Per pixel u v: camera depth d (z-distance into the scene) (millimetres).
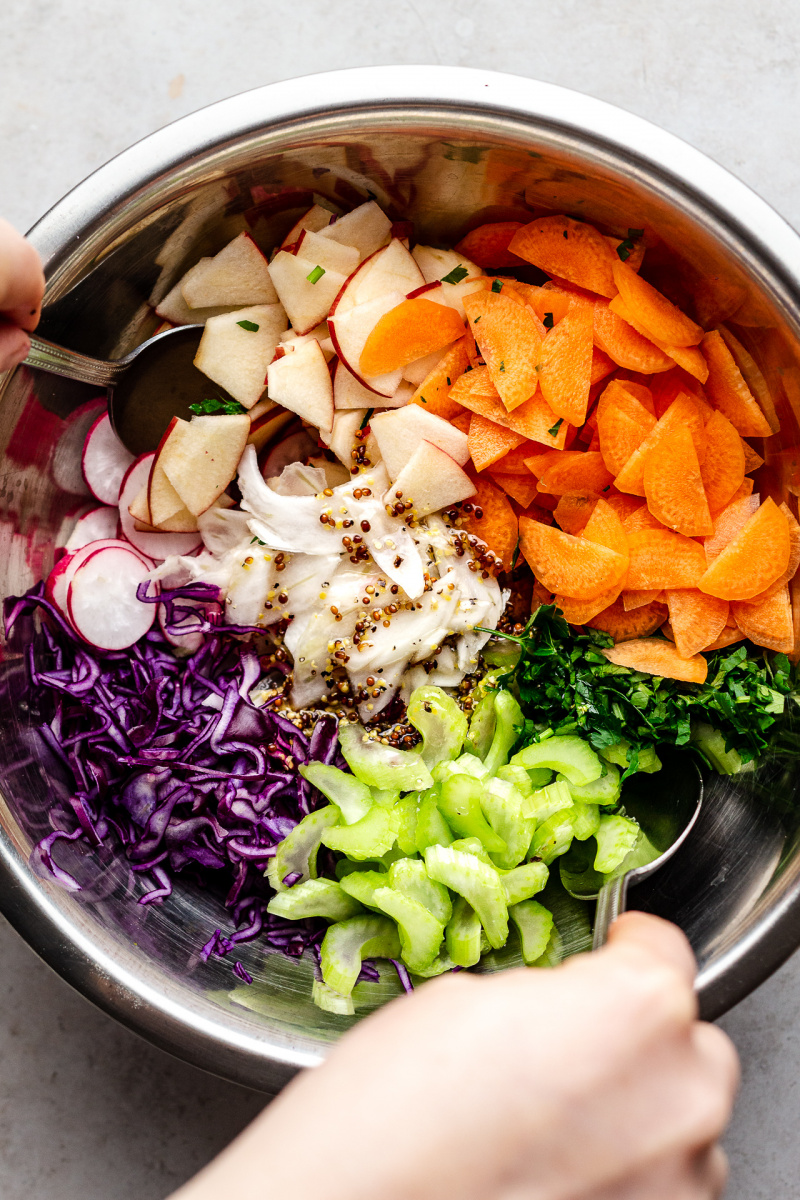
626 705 505
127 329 510
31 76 547
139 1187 530
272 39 545
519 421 505
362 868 510
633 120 470
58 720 520
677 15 542
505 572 527
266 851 509
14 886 471
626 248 501
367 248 516
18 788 493
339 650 521
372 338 503
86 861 504
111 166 473
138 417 521
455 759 510
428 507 518
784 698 500
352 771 519
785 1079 532
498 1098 223
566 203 497
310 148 483
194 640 531
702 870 506
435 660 528
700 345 502
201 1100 534
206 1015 473
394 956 503
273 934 514
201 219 495
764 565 498
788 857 479
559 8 542
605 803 505
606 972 256
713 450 502
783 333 478
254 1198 206
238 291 515
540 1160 221
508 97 470
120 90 546
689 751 511
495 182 497
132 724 524
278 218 512
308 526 521
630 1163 228
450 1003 246
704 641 504
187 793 514
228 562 525
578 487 513
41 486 517
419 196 508
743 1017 533
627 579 507
